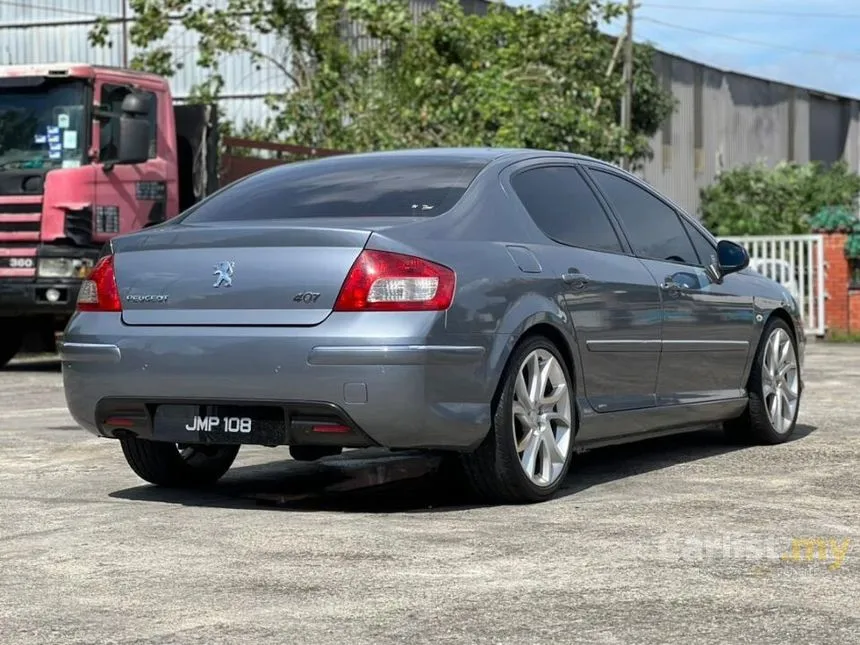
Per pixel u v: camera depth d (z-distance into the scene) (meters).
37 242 13.41
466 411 5.21
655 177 45.34
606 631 3.50
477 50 24.98
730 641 3.40
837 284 22.92
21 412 9.65
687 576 4.11
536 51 25.03
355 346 5.03
